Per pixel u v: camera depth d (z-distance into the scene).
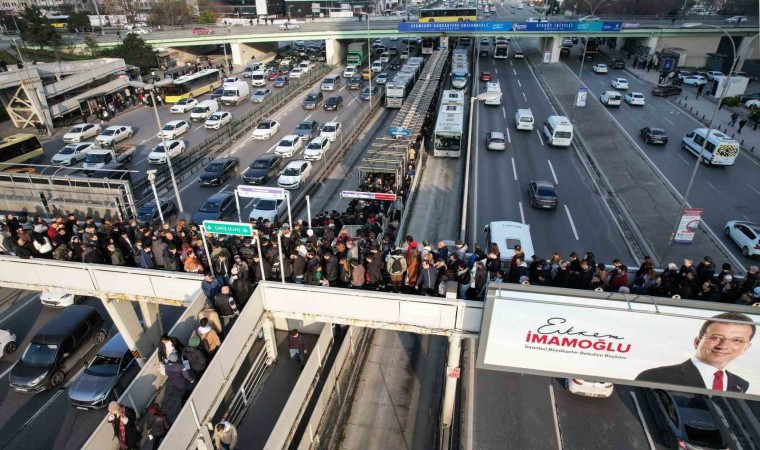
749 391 11.13
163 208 26.64
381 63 67.88
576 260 13.38
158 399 12.34
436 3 147.38
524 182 31.73
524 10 133.75
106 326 20.00
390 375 17.73
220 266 14.12
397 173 26.81
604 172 33.22
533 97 52.94
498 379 17.02
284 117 47.97
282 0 115.56
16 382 16.31
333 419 15.36
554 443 14.63
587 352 11.45
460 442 14.52
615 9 99.75
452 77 54.47
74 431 15.25
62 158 35.44
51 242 16.34
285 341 16.30
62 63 52.12
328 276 13.76
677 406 14.32
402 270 13.46
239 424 13.08
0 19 78.62
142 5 103.56
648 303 10.62
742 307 10.27
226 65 71.06
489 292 11.10
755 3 82.69
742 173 32.72
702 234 25.16
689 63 71.25
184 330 12.50
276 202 27.53
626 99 50.12
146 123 46.25
